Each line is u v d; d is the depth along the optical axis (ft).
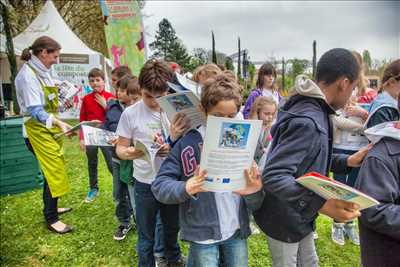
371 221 4.59
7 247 10.69
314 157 4.74
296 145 4.65
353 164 6.16
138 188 7.86
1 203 14.55
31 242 11.03
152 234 8.03
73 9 55.47
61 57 34.99
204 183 4.74
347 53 5.04
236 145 4.58
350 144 9.27
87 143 7.93
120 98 10.45
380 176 4.63
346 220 4.35
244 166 4.78
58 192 11.51
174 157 5.81
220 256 6.46
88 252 10.43
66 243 10.96
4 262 9.82
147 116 7.81
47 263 9.83
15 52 34.09
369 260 5.09
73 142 29.58
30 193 15.87
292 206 4.62
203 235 5.64
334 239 10.87
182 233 5.89
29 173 16.29
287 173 4.61
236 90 5.20
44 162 11.27
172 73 7.47
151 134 7.75
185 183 5.10
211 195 5.64
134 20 26.02
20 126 15.80
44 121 10.66
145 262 8.00
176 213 8.27
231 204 5.83
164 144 7.52
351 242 10.92
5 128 15.34
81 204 14.37
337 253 10.23
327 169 5.39
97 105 13.85
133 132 7.84
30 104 10.74
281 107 5.41
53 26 37.09
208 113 5.26
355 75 5.04
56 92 11.69
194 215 5.67
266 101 9.86
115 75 11.71
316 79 5.29
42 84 11.24
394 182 4.60
